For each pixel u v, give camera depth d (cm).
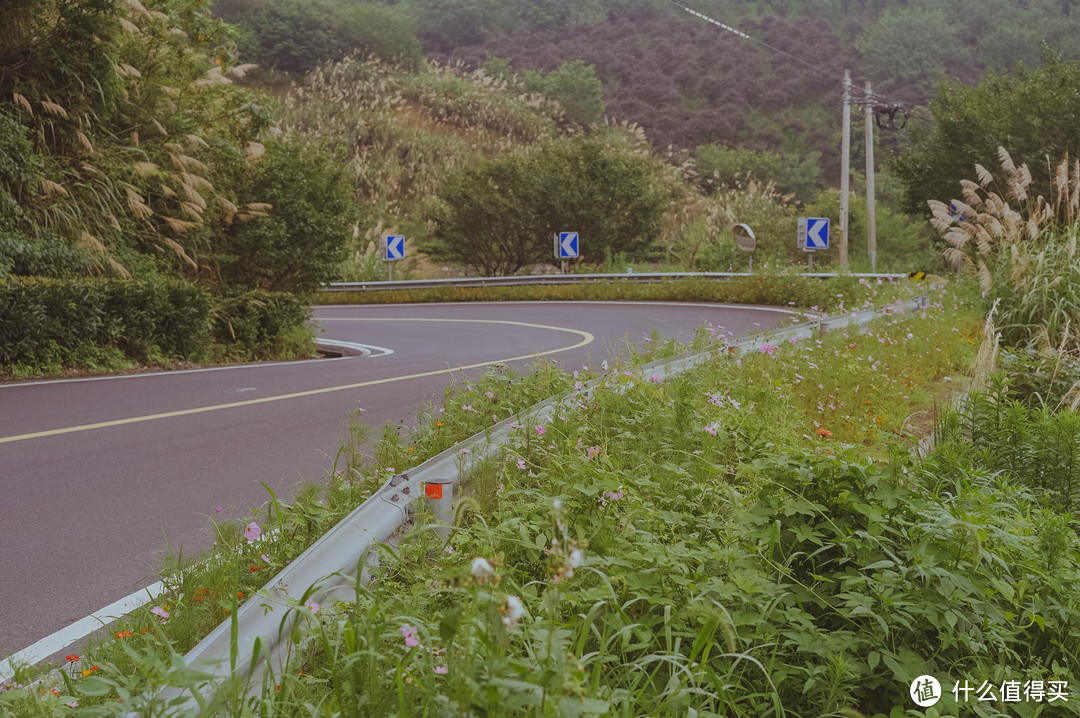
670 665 323
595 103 11275
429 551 419
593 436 614
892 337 1332
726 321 2366
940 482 521
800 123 12075
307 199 2112
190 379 1319
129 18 1800
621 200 4572
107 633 420
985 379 1029
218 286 1958
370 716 273
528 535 402
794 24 14738
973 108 3609
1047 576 429
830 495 430
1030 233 1507
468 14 14512
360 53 10569
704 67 13225
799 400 867
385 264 4250
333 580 351
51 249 1495
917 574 385
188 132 1914
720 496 495
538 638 282
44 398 1105
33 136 1616
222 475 730
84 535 577
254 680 285
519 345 1861
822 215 6338
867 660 371
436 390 1188
